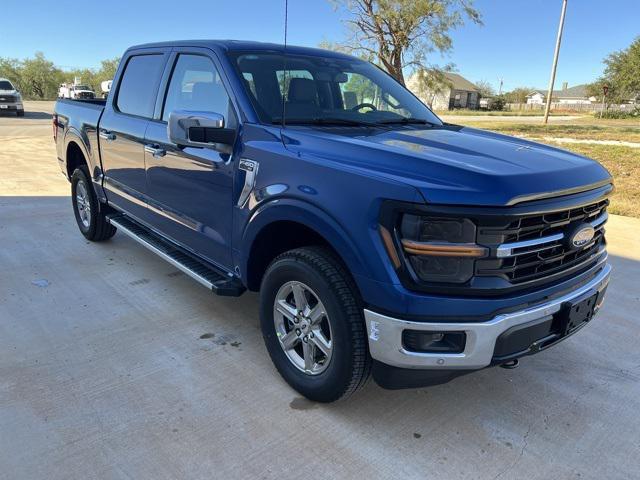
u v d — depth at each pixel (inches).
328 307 103.1
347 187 96.9
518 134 792.9
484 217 87.2
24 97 2792.8
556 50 1088.8
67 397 114.7
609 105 2059.5
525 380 129.0
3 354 131.3
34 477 92.0
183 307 161.8
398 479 95.0
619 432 110.0
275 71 137.9
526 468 98.8
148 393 117.3
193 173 138.9
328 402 112.1
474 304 90.6
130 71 182.4
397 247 90.8
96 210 210.7
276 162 111.9
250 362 131.6
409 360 93.3
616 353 142.7
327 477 94.8
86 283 177.8
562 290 102.7
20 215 263.0
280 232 121.0
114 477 92.9
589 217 107.4
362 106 148.0
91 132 197.9
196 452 99.6
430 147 106.5
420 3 829.2
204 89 140.8
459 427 110.1
